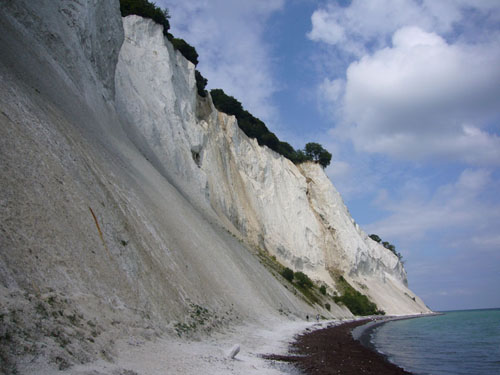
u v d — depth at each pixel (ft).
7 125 38.01
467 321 200.03
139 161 84.79
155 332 37.96
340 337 84.17
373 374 42.22
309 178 239.09
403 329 131.44
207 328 51.42
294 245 189.16
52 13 75.05
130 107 106.01
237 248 113.39
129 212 54.70
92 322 30.09
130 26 130.82
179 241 69.10
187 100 146.61
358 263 225.97
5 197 31.07
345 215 239.50
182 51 171.73
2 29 57.82
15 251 28.14
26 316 23.76
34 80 56.39
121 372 24.50
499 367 52.60
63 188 40.45
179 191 102.94
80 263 35.06
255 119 226.99
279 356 48.11
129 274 42.91
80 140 55.62
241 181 174.19
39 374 19.95
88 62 82.94
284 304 111.45
